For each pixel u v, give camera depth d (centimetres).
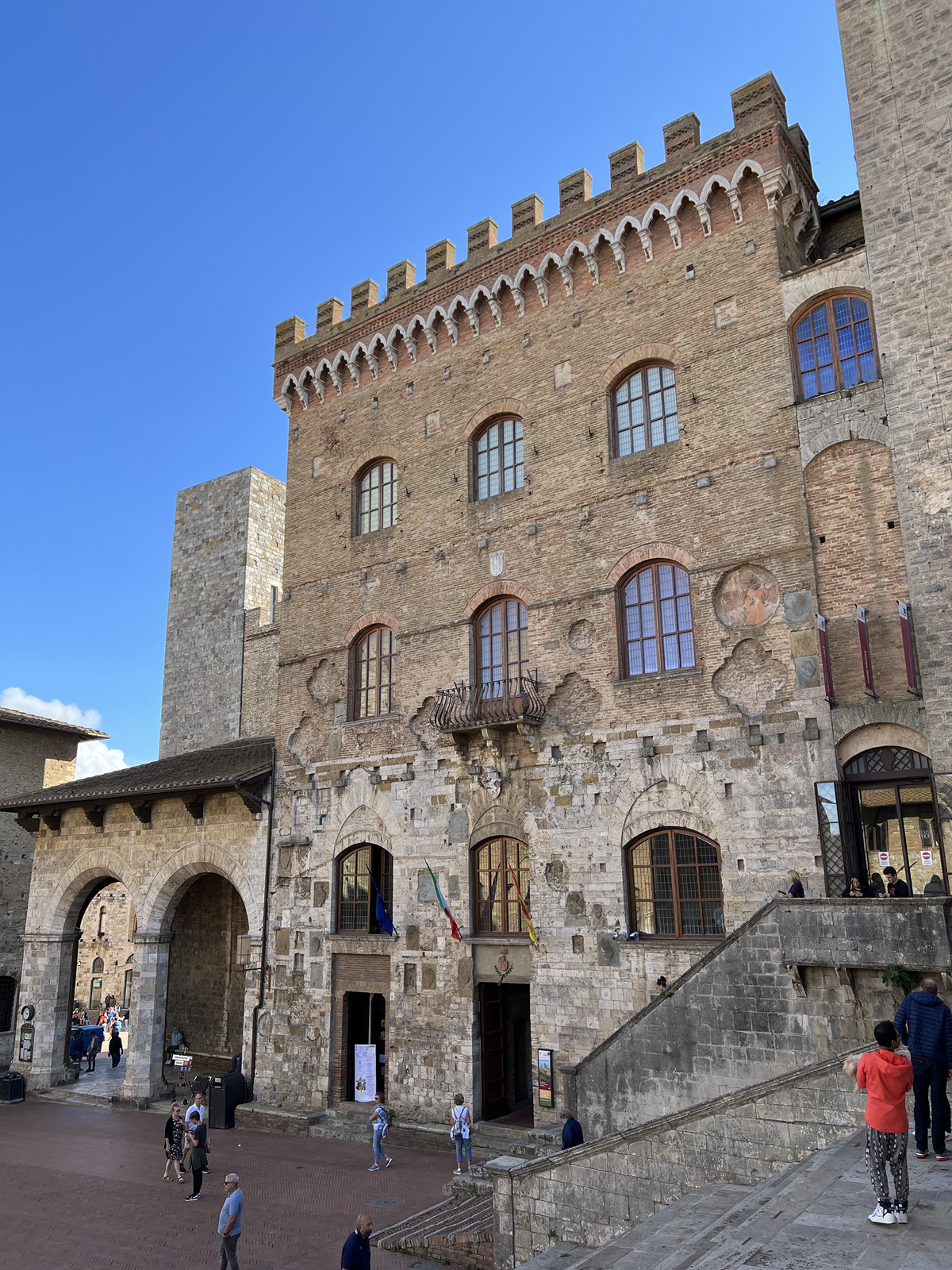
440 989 2716
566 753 2577
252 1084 3106
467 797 2772
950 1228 955
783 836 2170
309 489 3484
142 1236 2053
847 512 2236
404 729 2980
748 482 2395
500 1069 2692
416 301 3222
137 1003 3509
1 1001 4275
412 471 3169
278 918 3189
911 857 2041
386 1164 2455
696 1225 1327
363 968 2952
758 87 2530
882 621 2139
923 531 1980
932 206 2086
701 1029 1805
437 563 3017
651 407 2655
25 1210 2256
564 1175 1705
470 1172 2233
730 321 2506
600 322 2773
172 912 3622
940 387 2011
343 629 3244
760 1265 904
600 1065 1941
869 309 2302
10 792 4556
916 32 2172
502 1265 1747
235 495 4778
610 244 2753
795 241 2591
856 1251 916
